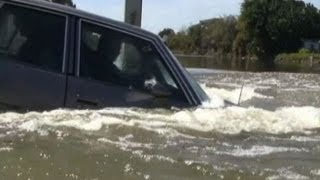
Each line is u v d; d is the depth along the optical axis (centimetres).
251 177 340
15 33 488
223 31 11500
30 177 315
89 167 337
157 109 491
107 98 486
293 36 11181
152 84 506
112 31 510
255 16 11206
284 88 991
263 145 427
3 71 469
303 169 365
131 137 409
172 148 391
